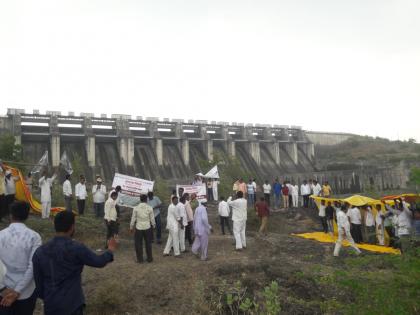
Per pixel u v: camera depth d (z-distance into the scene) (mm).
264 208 21109
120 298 9844
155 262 13250
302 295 10578
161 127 59875
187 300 10148
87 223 19312
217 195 32906
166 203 26828
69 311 5027
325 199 22156
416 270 5699
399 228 13336
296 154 71188
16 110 48312
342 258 15125
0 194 16828
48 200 20016
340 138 82375
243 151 66812
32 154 48406
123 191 20422
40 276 5191
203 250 13641
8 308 5516
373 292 6043
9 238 5801
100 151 54750
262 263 12234
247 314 9516
